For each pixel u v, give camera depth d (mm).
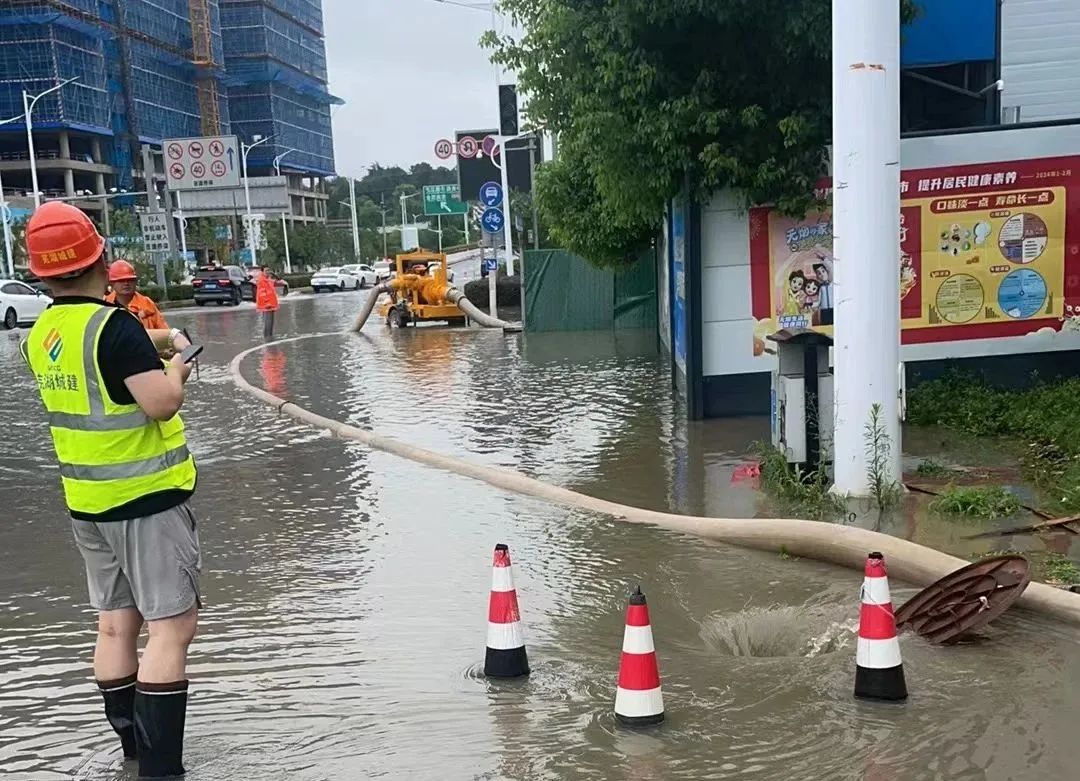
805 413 7637
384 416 12047
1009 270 9461
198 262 86875
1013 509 6590
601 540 6801
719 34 9211
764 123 9367
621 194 10133
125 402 3611
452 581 6066
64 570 6664
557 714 4246
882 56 6762
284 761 3916
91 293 3752
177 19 103375
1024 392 9477
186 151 64250
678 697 4359
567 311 21906
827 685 4422
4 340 26484
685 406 11430
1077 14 12250
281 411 12922
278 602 5820
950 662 4613
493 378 14953
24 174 85375
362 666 4844
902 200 9320
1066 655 4645
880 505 6844
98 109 86875
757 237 9875
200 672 4844
